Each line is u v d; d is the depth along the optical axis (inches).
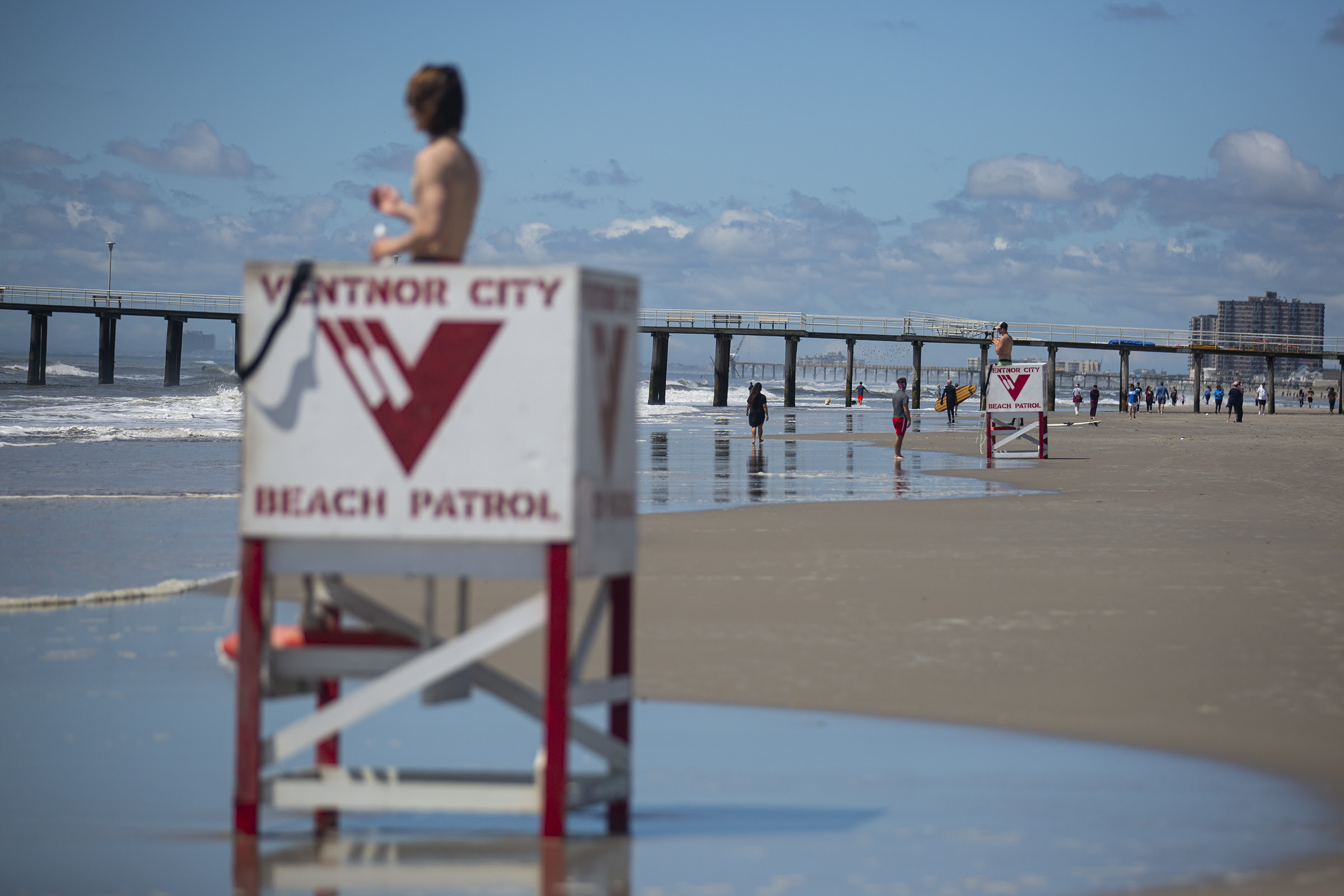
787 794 589.9
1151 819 549.0
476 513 477.1
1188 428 6156.5
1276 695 799.7
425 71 530.6
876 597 1185.4
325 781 512.4
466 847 506.0
